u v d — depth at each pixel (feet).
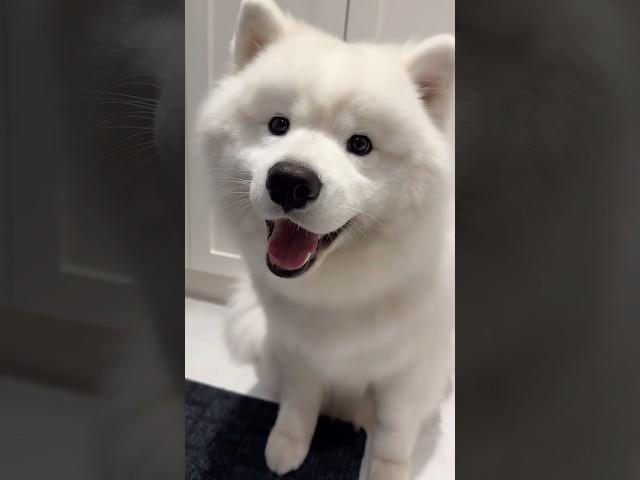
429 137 3.41
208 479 4.33
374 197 3.27
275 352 4.65
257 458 4.57
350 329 3.80
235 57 3.86
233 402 5.21
